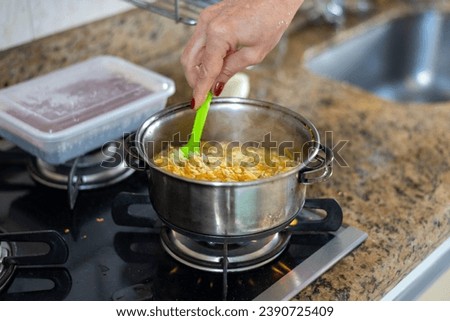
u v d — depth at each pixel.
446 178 1.04
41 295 0.80
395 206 0.97
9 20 1.08
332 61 1.55
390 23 1.68
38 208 0.96
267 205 0.75
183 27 1.39
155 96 1.01
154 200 0.79
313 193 0.99
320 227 0.89
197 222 0.75
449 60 1.73
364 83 1.67
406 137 1.15
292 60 1.45
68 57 1.20
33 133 0.91
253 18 0.80
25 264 0.84
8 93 1.02
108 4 1.22
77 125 0.93
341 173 1.04
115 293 0.80
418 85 1.74
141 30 1.30
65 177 1.01
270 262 0.84
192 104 0.83
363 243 0.89
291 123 0.86
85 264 0.85
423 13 1.71
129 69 1.11
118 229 0.92
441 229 0.95
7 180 1.02
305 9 1.60
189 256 0.85
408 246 0.90
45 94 1.02
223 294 0.79
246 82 1.10
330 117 1.22
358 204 0.97
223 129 0.91
